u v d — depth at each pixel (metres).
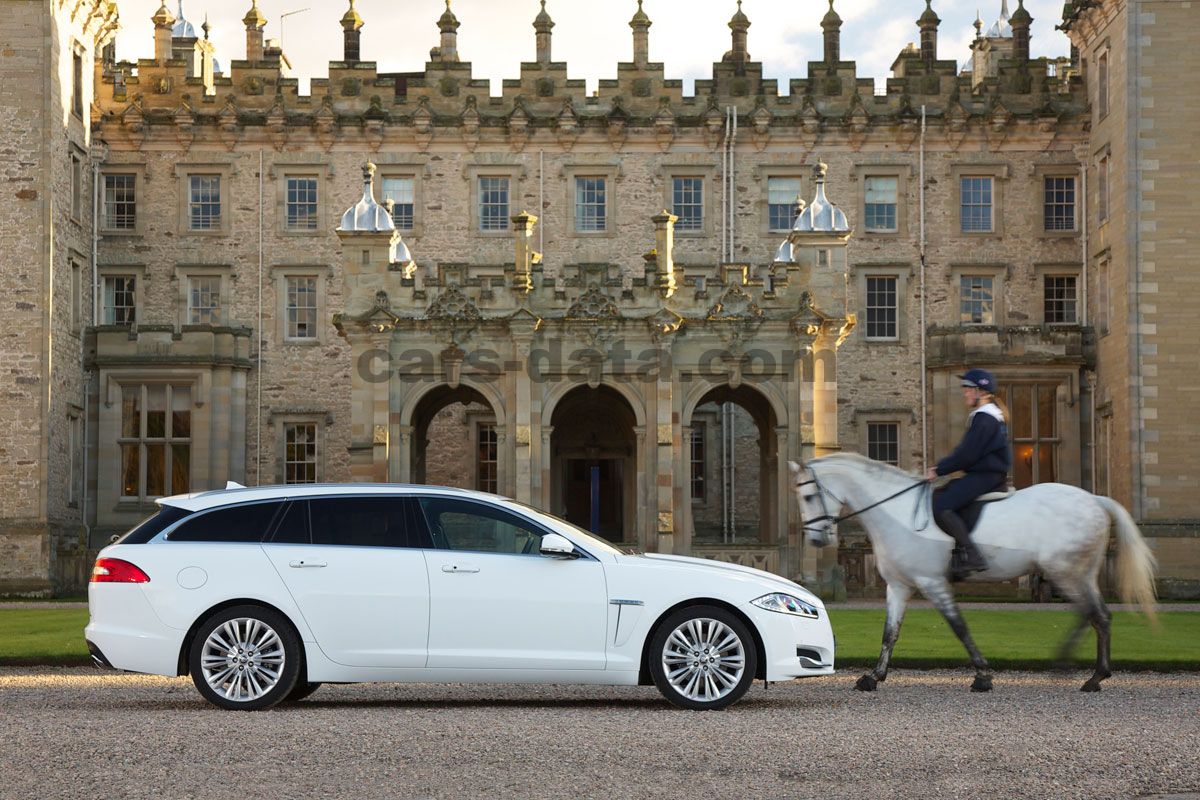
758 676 16.52
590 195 56.69
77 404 52.12
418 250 56.41
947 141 56.53
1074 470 53.56
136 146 56.28
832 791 11.02
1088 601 18.44
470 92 56.69
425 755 12.48
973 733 13.78
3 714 15.57
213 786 11.25
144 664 16.36
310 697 18.06
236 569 16.45
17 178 49.09
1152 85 50.03
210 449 53.41
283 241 56.22
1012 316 56.22
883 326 56.12
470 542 16.75
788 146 56.66
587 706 16.70
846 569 45.72
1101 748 12.79
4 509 48.09
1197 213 49.62
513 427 44.41
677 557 17.25
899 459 55.56
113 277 56.16
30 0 49.44
